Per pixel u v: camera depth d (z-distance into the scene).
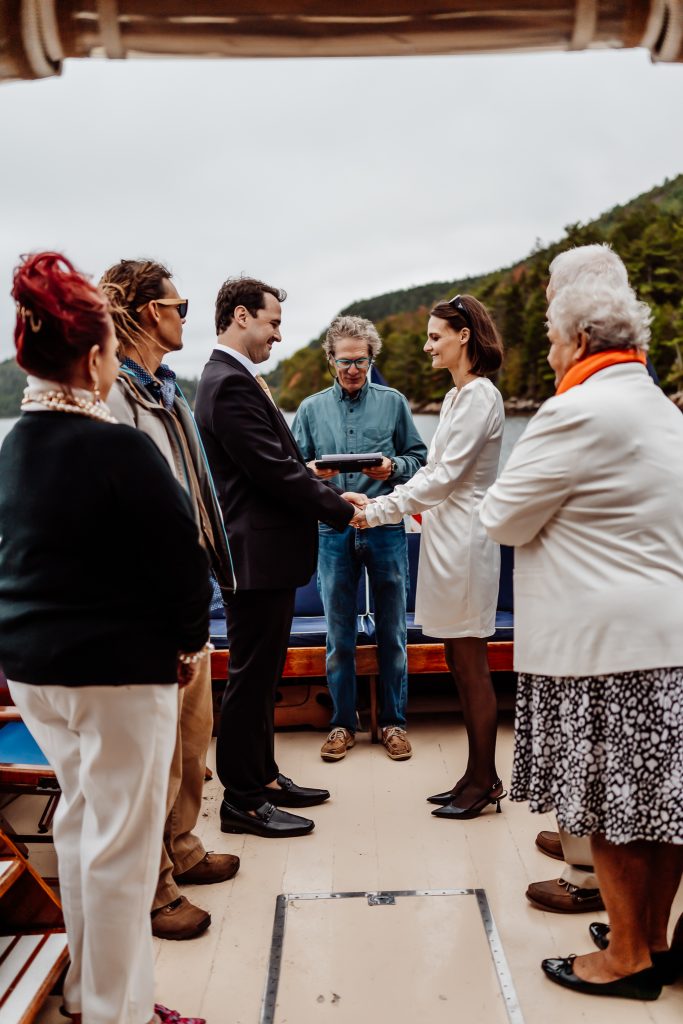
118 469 1.43
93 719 1.47
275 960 2.04
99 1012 1.56
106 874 1.52
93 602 1.45
